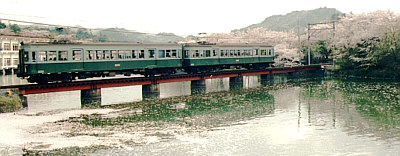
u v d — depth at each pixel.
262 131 23.83
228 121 27.06
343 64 67.00
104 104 35.44
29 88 31.33
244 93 43.78
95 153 19.06
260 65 58.22
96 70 36.12
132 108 32.88
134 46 39.22
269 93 43.50
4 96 30.16
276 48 90.44
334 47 72.50
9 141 21.16
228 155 18.80
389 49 57.56
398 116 27.77
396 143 20.66
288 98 38.94
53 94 46.50
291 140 21.58
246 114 29.86
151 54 41.00
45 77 33.38
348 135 22.53
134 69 39.41
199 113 30.33
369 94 40.03
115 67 37.62
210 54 48.00
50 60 32.81
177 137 22.28
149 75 44.47
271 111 31.12
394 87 45.72
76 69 34.62
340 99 37.12
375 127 24.45
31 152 19.20
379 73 59.06
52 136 22.41
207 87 52.34
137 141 21.33
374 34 60.88
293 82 57.25
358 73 62.94
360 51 63.19
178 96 41.47
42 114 29.66
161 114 29.83
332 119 27.27
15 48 65.19
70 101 38.75
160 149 19.75
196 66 46.88
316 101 36.31
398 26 58.19
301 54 84.56
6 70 62.47
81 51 34.91
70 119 27.70
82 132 23.45
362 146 20.19
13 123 25.69
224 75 49.78
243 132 23.56
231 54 51.22
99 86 36.25
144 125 25.61
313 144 20.69
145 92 41.50
